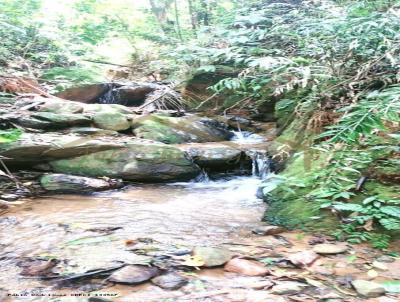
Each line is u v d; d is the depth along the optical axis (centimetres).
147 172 406
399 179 293
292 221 282
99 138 445
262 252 228
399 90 263
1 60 655
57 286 183
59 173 391
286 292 179
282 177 308
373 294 179
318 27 425
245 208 334
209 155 441
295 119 452
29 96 538
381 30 368
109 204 336
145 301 170
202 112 611
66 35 794
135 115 541
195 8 819
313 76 382
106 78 732
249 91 545
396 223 247
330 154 326
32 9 775
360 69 376
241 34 514
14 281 188
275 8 622
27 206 323
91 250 226
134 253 221
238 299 173
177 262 208
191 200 359
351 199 285
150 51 797
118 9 836
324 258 221
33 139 404
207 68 516
